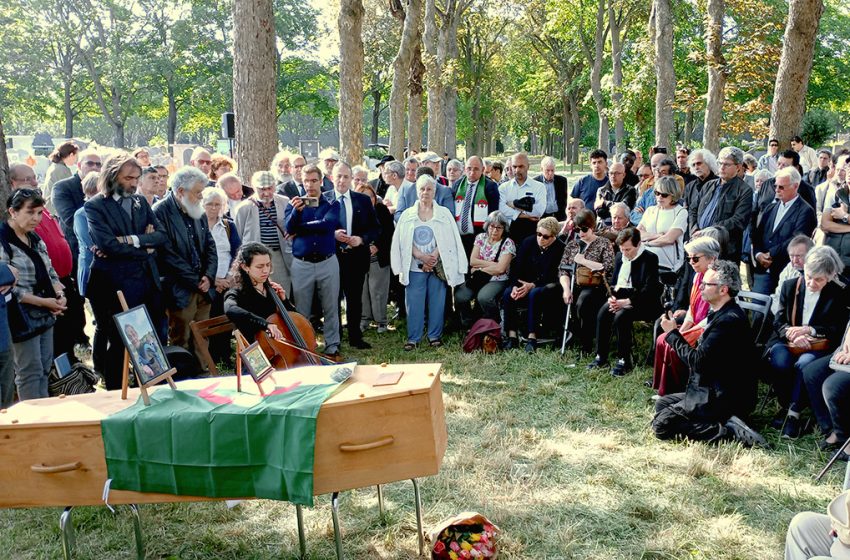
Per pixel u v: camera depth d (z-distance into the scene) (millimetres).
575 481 4422
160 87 49000
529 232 8336
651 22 23797
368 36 37750
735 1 16344
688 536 3758
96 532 3979
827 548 2820
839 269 4988
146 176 6336
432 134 22469
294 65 52906
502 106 47594
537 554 3643
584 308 6898
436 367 3537
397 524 3918
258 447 3160
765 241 6891
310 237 6789
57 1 47344
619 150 29734
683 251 6875
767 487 4289
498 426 5312
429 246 7297
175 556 3611
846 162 7168
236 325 5000
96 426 3238
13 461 3301
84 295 5926
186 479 3207
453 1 26625
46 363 5070
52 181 8242
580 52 40062
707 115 16188
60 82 48781
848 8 41281
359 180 8117
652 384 6102
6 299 4469
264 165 9516
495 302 7535
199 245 6047
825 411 4809
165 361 3551
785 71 10062
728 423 4941
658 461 4680
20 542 3871
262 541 3838
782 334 5230
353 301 7434
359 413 3146
